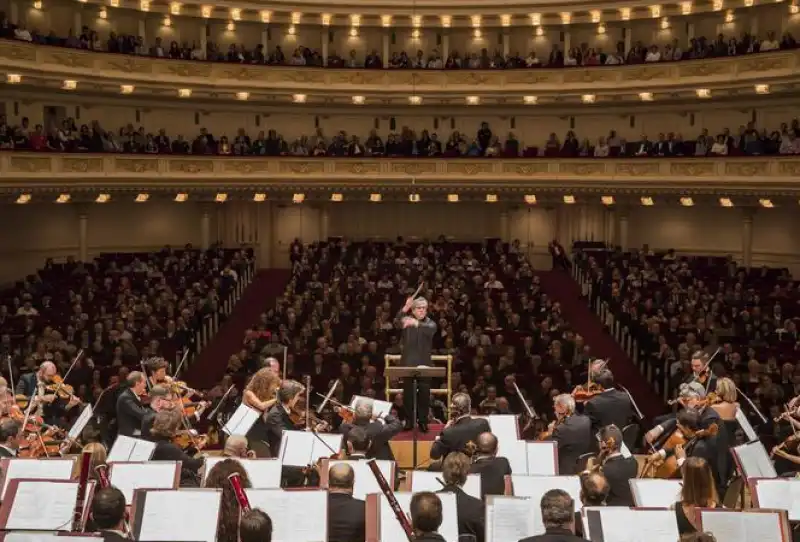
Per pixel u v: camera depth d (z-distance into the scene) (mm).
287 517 8945
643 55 38281
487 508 8953
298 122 43219
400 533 9008
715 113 38781
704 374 14758
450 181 39875
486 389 22984
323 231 43875
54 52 33344
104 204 39875
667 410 25922
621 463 11141
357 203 44500
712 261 37094
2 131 31516
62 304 30000
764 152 33750
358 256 37406
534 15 40594
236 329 33688
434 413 20969
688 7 37594
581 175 38562
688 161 35781
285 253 43938
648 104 40156
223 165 38750
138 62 36562
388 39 43438
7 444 11578
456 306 30578
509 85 39938
